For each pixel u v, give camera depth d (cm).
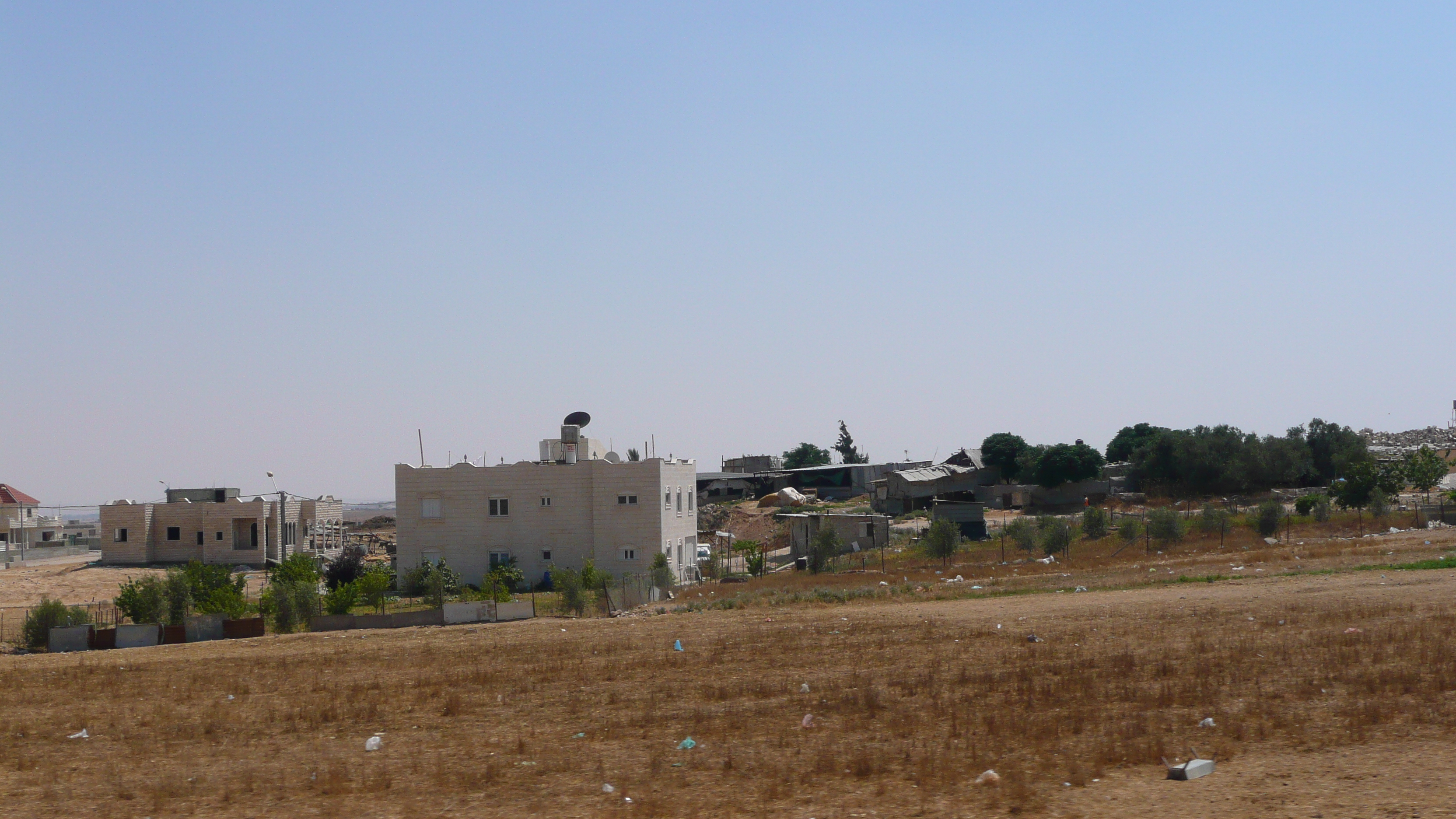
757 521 11562
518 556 7656
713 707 2303
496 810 1529
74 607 6038
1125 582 4772
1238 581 4506
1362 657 2386
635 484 7544
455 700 2441
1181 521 6925
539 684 2747
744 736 1980
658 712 2278
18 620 5897
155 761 2011
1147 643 2884
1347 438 11169
